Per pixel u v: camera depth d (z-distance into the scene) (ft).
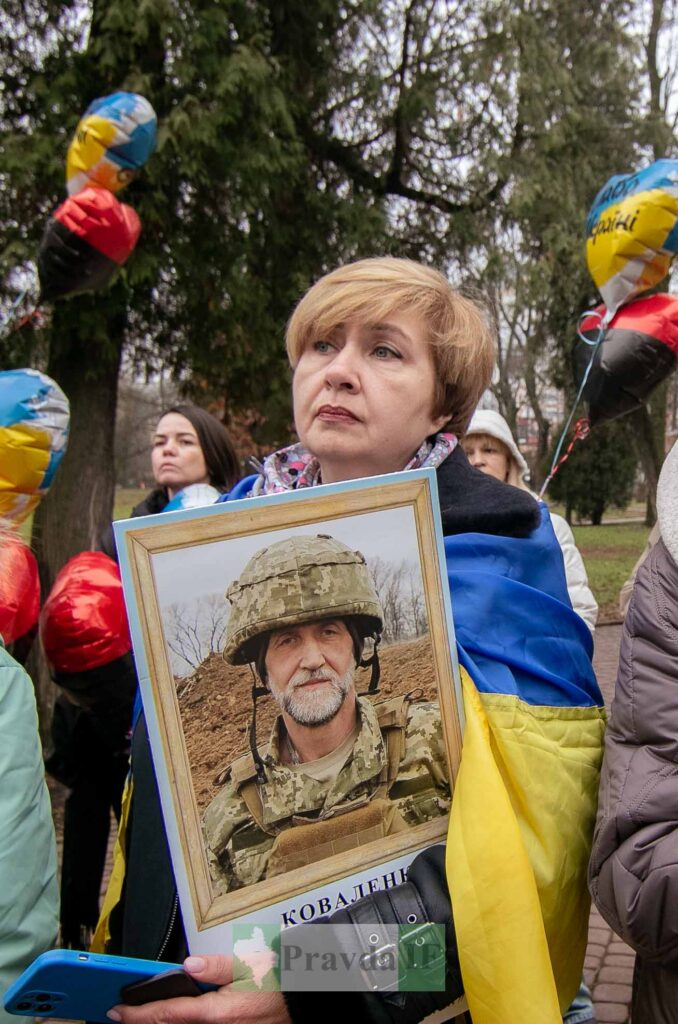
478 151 24.89
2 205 19.04
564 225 24.43
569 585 8.87
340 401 3.60
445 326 3.73
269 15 21.52
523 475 9.87
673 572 3.44
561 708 3.43
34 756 3.40
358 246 22.45
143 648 2.85
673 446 3.76
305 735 3.04
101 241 11.67
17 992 2.81
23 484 7.27
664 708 3.24
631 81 28.27
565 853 3.25
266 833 2.98
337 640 3.09
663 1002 3.58
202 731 2.92
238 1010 2.82
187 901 2.88
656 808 3.15
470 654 3.36
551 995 2.88
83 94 18.81
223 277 19.97
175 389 28.14
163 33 17.53
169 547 2.89
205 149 18.63
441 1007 2.97
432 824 3.19
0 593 4.58
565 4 26.37
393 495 3.18
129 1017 2.91
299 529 3.05
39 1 19.75
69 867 8.64
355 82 23.57
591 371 10.27
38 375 7.44
